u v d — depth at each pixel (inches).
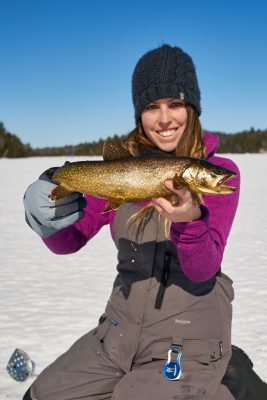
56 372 118.3
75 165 99.0
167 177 92.4
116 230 120.0
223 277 117.8
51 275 273.7
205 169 90.0
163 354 109.7
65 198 104.5
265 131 3659.0
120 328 115.4
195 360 107.8
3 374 151.4
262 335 178.7
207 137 122.6
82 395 115.6
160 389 103.4
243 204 614.5
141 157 95.7
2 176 1203.9
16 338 179.5
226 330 112.4
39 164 1862.7
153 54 118.4
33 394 118.5
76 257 322.7
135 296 113.0
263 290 236.5
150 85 117.1
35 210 104.6
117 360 115.0
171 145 120.3
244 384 111.6
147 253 112.9
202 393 102.5
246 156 2496.3
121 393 105.2
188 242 93.7
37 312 208.2
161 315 110.7
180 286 111.0
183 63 119.0
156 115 118.1
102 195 98.1
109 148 98.9
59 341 176.7
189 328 109.7
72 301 223.9
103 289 244.1
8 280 262.8
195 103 119.3
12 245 368.2
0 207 609.9
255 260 304.3
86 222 126.7
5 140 3002.0
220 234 105.7
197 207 91.5
